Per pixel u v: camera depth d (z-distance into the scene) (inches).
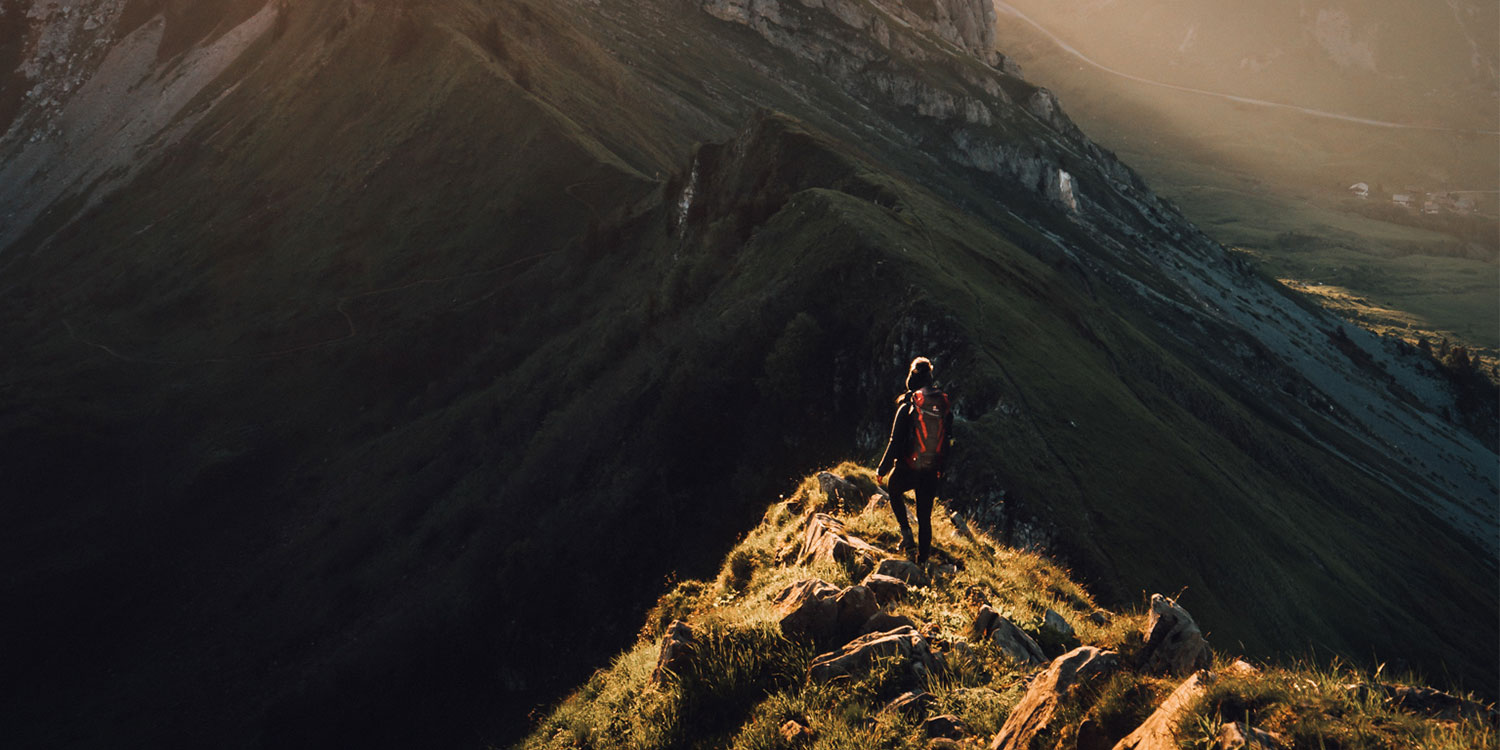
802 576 429.4
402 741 2107.5
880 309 2237.9
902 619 344.5
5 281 6432.1
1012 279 2918.3
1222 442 3026.6
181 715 2657.5
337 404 4296.3
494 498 2728.8
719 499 2116.1
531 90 6023.6
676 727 333.1
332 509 3508.9
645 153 6097.4
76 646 3051.2
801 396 2197.3
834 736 278.4
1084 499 1626.5
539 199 5019.7
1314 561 2249.0
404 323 4591.5
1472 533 5319.9
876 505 522.0
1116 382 2529.5
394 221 5319.9
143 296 5565.9
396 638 2297.0
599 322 3663.9
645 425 2354.8
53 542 3577.8
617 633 1987.0
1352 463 5698.8
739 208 3257.9
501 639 2127.2
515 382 3553.2
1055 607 416.5
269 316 4960.6
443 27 6407.5
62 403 4328.3
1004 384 1870.1
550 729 450.3
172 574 3435.0
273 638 2878.9
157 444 4170.8
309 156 6161.4
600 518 2162.9
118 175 7219.5
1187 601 1517.0
